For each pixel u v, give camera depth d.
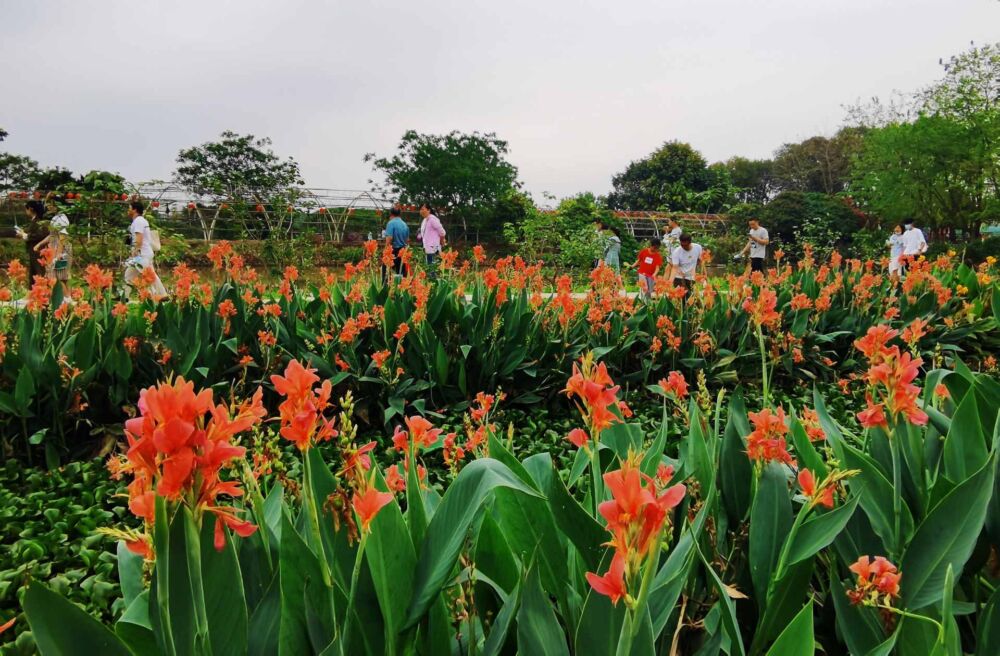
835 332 6.45
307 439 1.01
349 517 1.13
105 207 10.61
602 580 0.83
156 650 1.17
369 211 25.23
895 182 25.27
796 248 22.73
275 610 1.15
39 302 4.20
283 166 23.81
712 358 5.81
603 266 5.91
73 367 4.11
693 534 1.22
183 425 0.77
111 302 4.96
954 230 26.84
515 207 28.98
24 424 3.90
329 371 4.57
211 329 4.85
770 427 1.50
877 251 21.91
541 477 1.63
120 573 1.38
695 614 1.41
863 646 1.28
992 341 6.72
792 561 1.31
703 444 1.65
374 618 1.13
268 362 4.61
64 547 2.79
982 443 1.64
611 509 0.82
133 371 4.46
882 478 1.60
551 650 1.09
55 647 0.89
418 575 1.14
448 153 29.12
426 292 4.78
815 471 1.65
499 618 1.20
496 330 4.84
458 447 1.78
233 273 5.40
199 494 0.85
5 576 2.49
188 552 0.86
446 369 4.62
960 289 6.94
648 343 5.72
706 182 46.84
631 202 50.41
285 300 5.38
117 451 4.07
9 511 3.15
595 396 1.30
